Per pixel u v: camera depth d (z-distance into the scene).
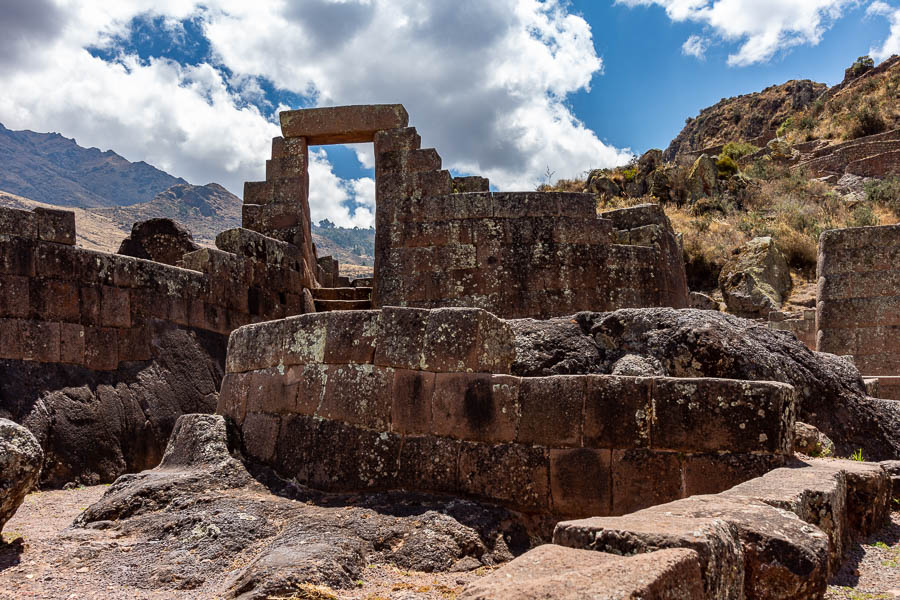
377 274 12.40
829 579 3.88
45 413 8.75
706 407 5.04
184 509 5.86
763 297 22.16
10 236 9.05
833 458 6.04
